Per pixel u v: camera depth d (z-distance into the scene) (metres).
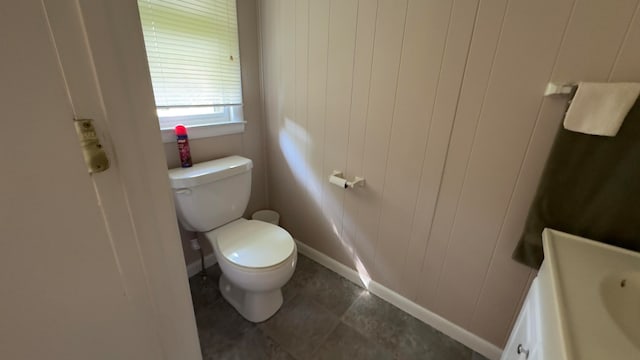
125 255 0.47
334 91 1.37
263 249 1.28
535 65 0.86
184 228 1.54
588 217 0.84
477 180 1.08
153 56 1.23
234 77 1.57
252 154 1.83
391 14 1.09
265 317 1.41
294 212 1.88
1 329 0.35
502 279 1.13
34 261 0.36
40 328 0.39
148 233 0.50
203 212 1.36
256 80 1.70
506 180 1.02
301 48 1.43
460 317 1.30
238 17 1.49
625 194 0.77
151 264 0.52
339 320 1.43
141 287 0.51
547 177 0.87
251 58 1.63
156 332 0.57
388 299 1.54
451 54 1.00
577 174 0.83
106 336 0.47
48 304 0.39
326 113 1.45
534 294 0.81
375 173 1.36
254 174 1.88
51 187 0.35
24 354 0.38
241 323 1.40
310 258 1.90
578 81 0.81
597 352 0.47
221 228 1.45
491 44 0.92
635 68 0.73
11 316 0.36
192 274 1.69
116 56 0.39
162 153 0.50
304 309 1.49
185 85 1.37
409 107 1.16
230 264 1.20
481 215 1.11
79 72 0.35
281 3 1.43
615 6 0.72
